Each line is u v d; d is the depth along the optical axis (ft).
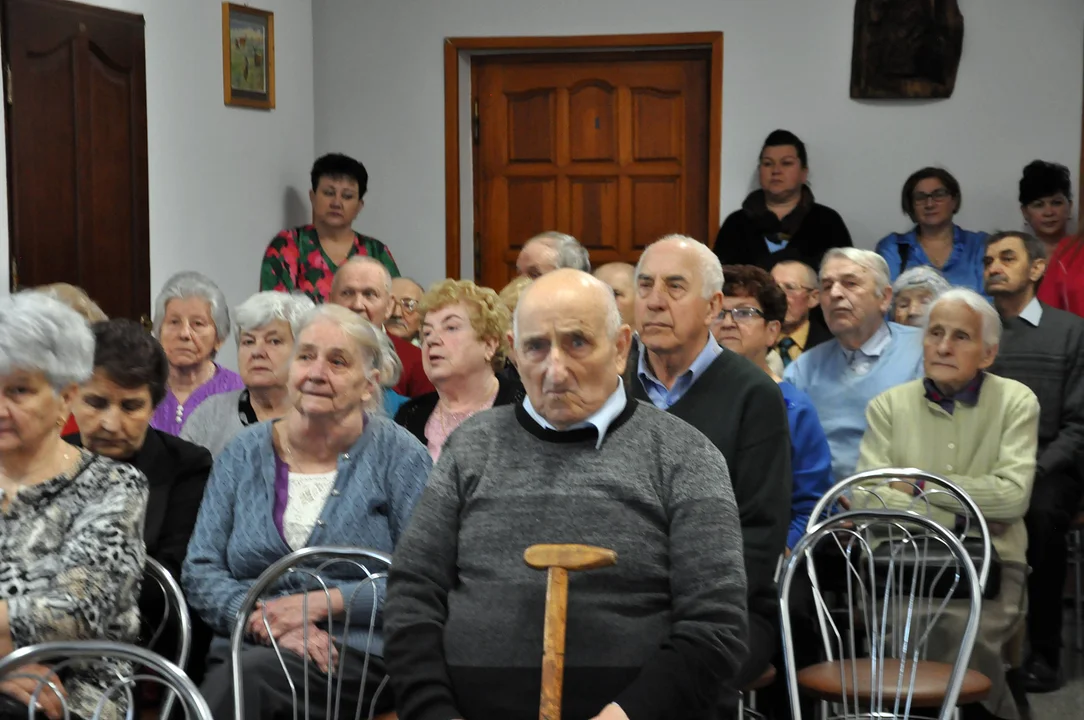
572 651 6.65
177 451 8.98
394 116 20.39
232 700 7.63
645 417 7.10
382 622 8.20
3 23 14.20
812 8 19.12
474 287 10.66
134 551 7.06
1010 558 11.22
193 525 8.82
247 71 18.61
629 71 20.07
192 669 8.71
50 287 12.16
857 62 18.95
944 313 11.39
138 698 8.27
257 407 11.00
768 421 8.61
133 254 16.28
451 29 20.11
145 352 8.57
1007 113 18.78
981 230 18.94
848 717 8.45
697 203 20.04
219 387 11.94
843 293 12.46
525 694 6.64
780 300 10.91
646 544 6.81
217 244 18.06
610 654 6.64
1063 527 13.03
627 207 20.25
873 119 19.10
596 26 19.72
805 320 15.96
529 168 20.47
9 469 7.05
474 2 20.01
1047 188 17.72
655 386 9.30
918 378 12.18
